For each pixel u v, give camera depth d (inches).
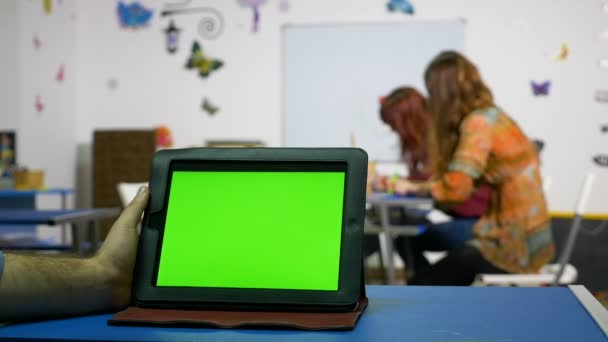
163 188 28.6
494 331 22.8
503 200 122.3
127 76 256.7
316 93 244.7
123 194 132.3
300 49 245.4
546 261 120.6
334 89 243.4
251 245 27.4
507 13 235.1
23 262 24.3
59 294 24.6
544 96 234.2
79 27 259.4
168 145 253.9
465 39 237.1
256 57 248.7
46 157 239.8
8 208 210.7
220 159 28.7
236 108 249.9
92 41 258.8
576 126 232.8
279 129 247.3
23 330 22.9
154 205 28.3
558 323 24.0
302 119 245.8
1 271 23.4
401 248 157.6
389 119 186.5
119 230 27.3
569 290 30.9
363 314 25.9
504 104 236.2
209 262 27.2
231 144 240.2
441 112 132.3
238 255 27.2
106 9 257.4
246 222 27.7
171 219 28.2
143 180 244.5
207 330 23.2
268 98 247.9
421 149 182.5
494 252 120.7
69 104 253.9
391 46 240.2
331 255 26.6
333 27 243.1
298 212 27.5
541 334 22.4
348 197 27.2
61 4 249.0
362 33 241.9
